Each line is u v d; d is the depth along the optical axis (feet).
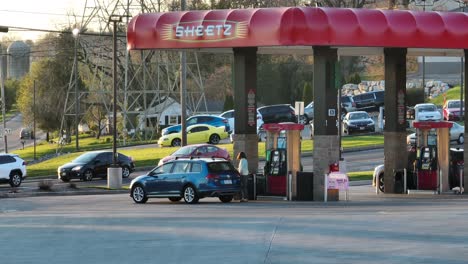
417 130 180.86
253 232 97.40
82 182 249.75
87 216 127.24
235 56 175.73
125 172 258.16
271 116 349.41
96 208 149.79
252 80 175.83
